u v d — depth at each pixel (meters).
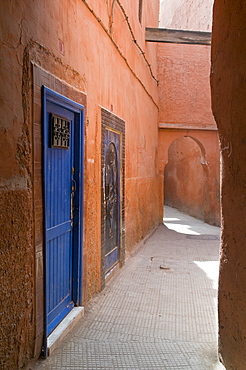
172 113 12.56
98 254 4.76
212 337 3.63
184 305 4.54
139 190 8.39
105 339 3.45
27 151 2.68
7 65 2.38
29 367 2.80
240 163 2.53
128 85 6.91
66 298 3.82
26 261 2.68
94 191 4.55
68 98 3.55
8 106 2.40
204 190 13.44
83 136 4.04
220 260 3.03
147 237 9.55
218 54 3.06
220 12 3.05
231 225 2.73
